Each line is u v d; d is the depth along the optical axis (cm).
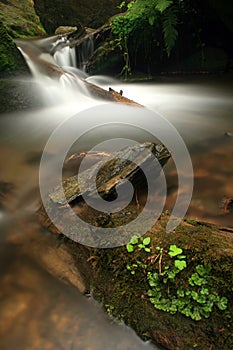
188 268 194
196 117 595
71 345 176
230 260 191
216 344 162
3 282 218
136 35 953
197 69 997
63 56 974
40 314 194
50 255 238
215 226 234
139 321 183
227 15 727
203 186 320
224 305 172
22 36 1105
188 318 173
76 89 686
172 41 809
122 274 205
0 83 620
